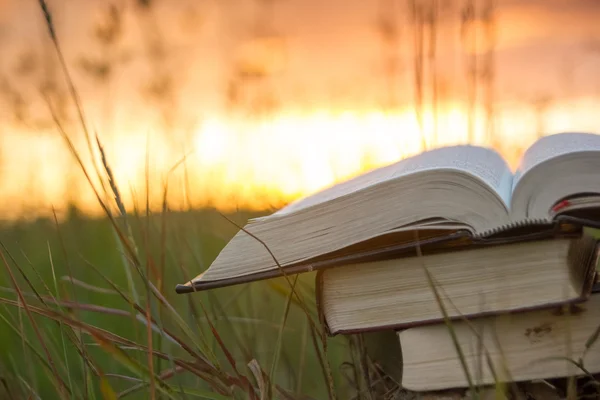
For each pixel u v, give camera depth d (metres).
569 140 1.04
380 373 1.26
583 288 0.93
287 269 0.97
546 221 0.89
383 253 0.94
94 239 2.29
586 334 0.96
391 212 0.93
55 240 2.29
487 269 0.94
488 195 0.90
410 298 0.97
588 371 0.96
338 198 0.96
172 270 1.70
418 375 0.98
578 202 0.89
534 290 0.93
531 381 1.01
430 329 0.97
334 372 1.46
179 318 1.14
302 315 1.71
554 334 0.96
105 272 2.00
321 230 0.97
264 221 1.01
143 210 1.61
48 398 1.31
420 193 0.92
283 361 1.45
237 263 1.00
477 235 0.90
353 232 0.95
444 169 0.92
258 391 1.12
